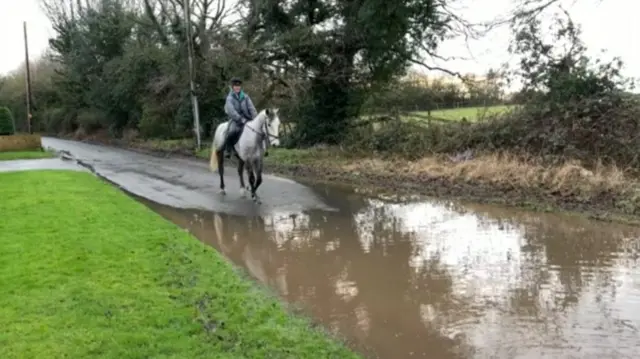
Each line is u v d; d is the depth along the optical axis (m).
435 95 21.41
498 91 18.02
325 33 21.48
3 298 5.91
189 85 27.98
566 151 13.18
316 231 10.14
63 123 54.75
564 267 7.45
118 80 37.41
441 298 6.50
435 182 14.45
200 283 6.57
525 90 15.16
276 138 12.48
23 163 23.31
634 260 7.62
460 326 5.67
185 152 27.06
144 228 9.29
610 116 12.93
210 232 10.33
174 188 15.59
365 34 20.56
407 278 7.29
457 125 17.25
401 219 10.86
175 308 5.68
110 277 6.63
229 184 15.83
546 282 6.88
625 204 10.33
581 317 5.76
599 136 12.87
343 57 21.67
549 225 9.79
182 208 12.66
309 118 23.14
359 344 5.31
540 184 12.45
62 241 8.27
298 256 8.55
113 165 22.75
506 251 8.35
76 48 44.12
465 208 11.59
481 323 5.72
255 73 23.61
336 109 22.61
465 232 9.60
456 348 5.17
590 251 8.15
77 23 46.06
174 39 29.16
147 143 34.34
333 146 21.69
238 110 13.23
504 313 5.96
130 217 10.20
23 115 60.69
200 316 5.52
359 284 7.12
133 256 7.55
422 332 5.56
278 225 10.73
